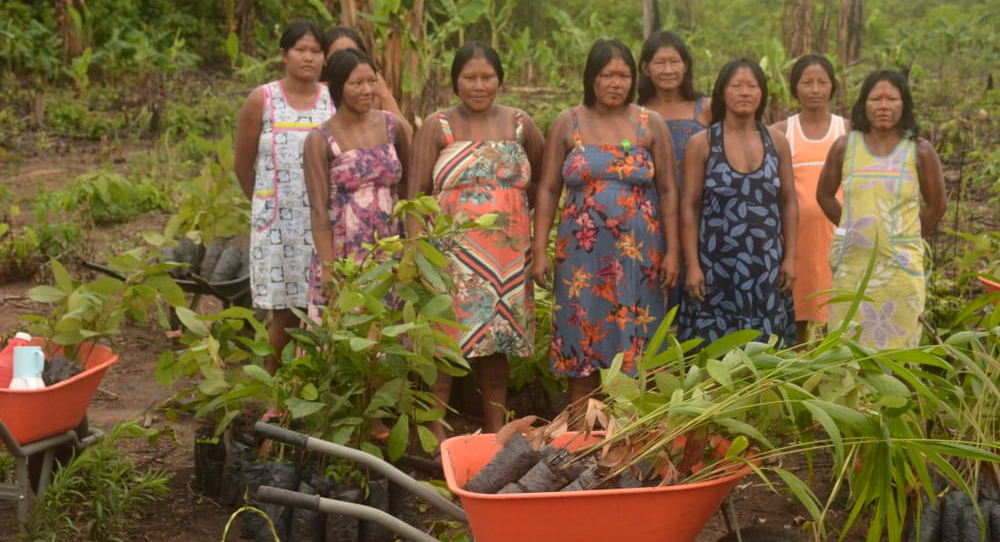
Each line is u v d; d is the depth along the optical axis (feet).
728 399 10.78
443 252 16.25
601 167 16.24
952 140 40.93
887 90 15.79
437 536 14.49
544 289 19.07
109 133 51.21
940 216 16.52
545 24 74.95
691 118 17.88
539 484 10.61
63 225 29.37
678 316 17.63
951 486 13.62
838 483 10.62
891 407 11.02
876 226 15.93
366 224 16.15
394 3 27.78
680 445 11.33
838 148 16.48
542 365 19.02
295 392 14.25
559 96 57.41
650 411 11.41
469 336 16.26
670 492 10.20
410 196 16.60
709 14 85.10
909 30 76.13
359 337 14.28
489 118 16.65
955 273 25.46
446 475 10.85
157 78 61.72
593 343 16.48
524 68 64.59
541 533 10.19
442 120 16.55
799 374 11.16
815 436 17.22
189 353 14.85
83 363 15.02
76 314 14.58
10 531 14.44
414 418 14.82
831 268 16.56
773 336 12.00
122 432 15.47
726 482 10.57
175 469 16.99
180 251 21.36
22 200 36.45
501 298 16.44
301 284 17.15
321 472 14.03
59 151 46.80
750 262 16.14
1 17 63.62
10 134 48.21
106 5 68.28
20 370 13.64
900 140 16.02
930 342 18.44
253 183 17.79
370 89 16.07
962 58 71.92
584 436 11.64
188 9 74.49
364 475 14.07
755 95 16.02
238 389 14.55
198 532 14.80
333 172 16.14
